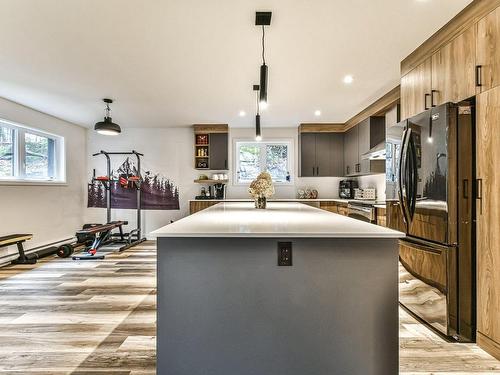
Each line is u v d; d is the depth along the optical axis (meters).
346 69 3.18
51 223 5.21
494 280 1.95
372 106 4.53
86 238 5.11
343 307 1.60
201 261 1.59
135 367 1.88
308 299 1.59
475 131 2.10
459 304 2.18
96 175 6.34
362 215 4.37
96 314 2.64
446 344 2.14
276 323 1.59
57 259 4.61
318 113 5.11
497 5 1.88
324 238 1.59
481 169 2.04
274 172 6.42
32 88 3.77
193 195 6.32
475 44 2.06
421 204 2.45
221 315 1.59
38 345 2.14
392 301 1.60
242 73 3.27
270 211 2.79
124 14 2.15
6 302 2.91
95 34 2.44
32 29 2.36
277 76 3.37
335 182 6.27
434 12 2.16
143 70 3.19
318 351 1.59
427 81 2.60
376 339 1.60
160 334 1.59
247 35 2.45
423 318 2.45
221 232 1.52
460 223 2.16
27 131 4.77
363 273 1.60
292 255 1.59
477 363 1.91
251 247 1.59
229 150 6.30
